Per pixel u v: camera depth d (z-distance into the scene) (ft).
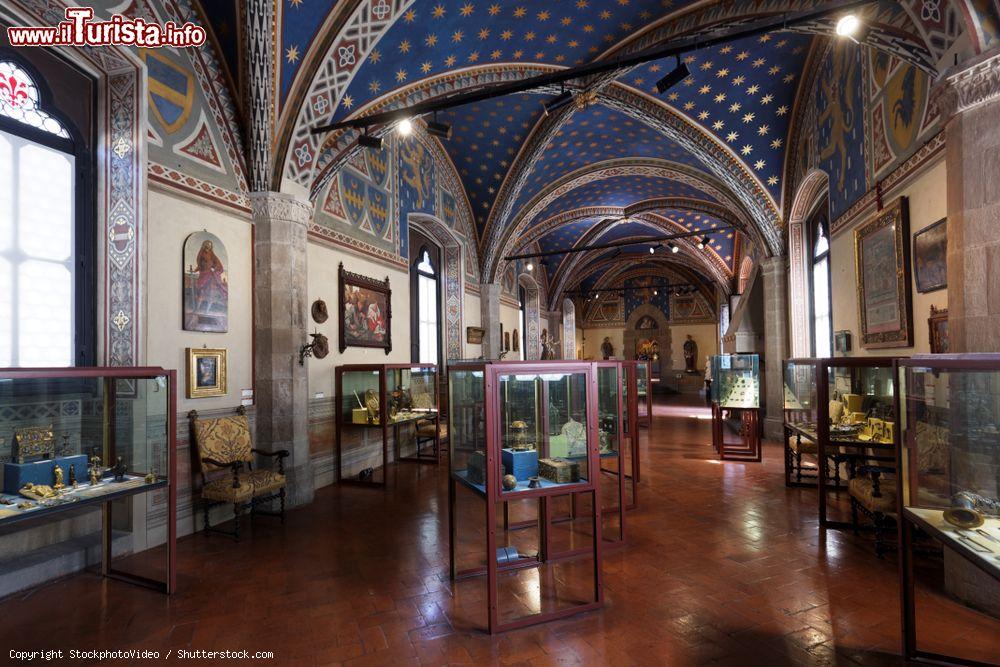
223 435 18.90
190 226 18.57
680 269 89.81
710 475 26.53
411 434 33.76
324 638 11.21
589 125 36.24
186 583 14.08
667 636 11.19
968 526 9.45
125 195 16.47
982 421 9.45
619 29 25.40
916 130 18.24
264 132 20.80
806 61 28.94
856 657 10.36
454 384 14.03
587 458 12.63
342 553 16.22
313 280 24.88
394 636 11.27
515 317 60.29
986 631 11.23
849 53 24.40
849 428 18.70
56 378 12.21
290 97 21.09
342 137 24.02
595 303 97.81
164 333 17.52
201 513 18.65
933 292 17.31
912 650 10.24
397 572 14.73
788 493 22.91
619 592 13.33
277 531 18.42
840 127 25.86
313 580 14.21
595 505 12.57
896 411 10.61
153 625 11.82
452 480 14.24
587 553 15.90
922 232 17.66
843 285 26.13
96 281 16.48
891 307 20.26
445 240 40.96
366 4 20.34
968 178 12.21
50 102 15.46
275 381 21.12
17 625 11.86
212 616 12.23
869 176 22.50
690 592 13.28
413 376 28.60
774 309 36.55
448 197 40.34
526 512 20.56
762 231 36.17
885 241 20.66
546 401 12.43
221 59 20.13
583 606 12.35
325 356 25.54
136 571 14.88
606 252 74.54
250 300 21.11
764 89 30.71
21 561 13.96
